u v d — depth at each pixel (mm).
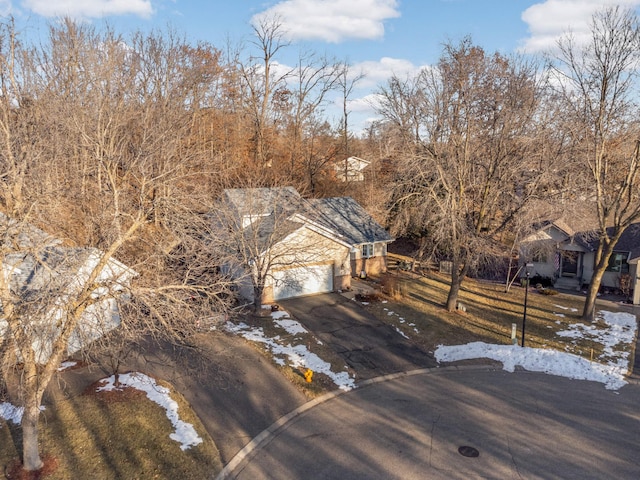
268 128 42969
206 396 15656
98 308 11133
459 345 20578
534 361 19094
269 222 26406
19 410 13617
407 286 28812
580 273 30094
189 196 13992
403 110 22812
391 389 16875
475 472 12188
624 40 20188
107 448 12344
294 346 19719
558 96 22453
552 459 12719
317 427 14359
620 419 14773
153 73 35750
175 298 11516
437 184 22203
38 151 13273
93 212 14547
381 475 12086
